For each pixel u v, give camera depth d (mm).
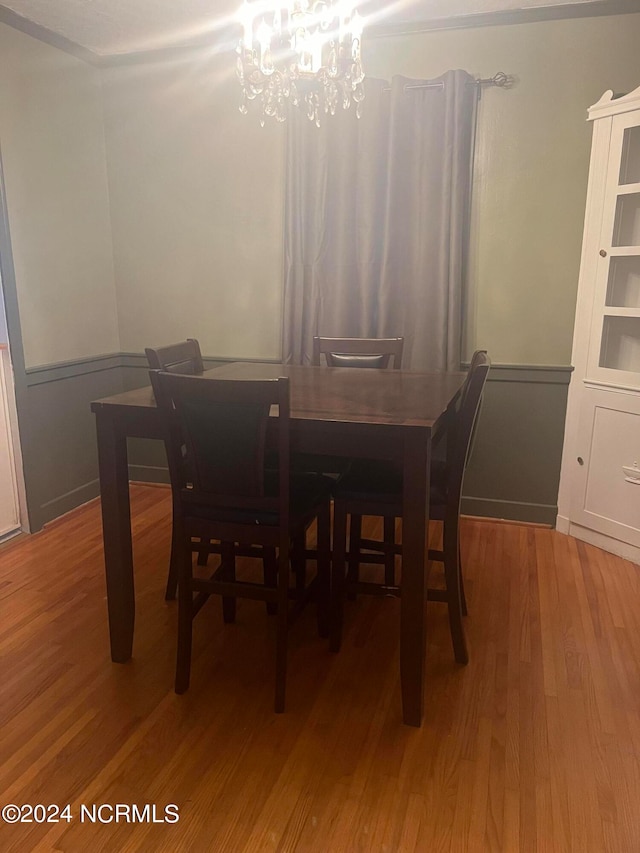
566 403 3098
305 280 3258
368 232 3113
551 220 2969
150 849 1374
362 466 2219
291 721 1786
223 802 1499
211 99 3320
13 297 2947
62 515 3369
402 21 2912
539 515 3248
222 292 3533
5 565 2771
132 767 1606
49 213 3160
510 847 1382
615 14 2725
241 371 2727
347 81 2096
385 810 1478
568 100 2848
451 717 1806
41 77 3047
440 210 3006
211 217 3461
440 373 2668
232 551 2166
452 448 1974
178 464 1815
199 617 2354
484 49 2900
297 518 1838
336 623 2092
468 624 2305
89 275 3496
